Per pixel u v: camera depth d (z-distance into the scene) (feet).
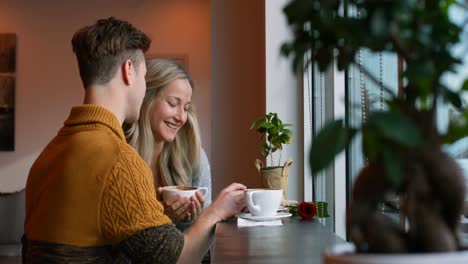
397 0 1.29
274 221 4.48
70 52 20.53
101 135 4.13
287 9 1.46
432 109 1.43
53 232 3.89
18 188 20.40
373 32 1.30
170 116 6.58
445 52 1.43
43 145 20.48
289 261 2.77
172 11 20.49
